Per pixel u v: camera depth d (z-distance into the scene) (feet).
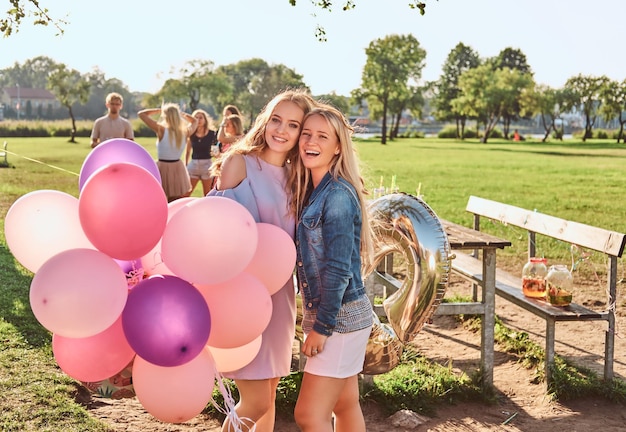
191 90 322.55
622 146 202.39
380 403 15.79
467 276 18.07
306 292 11.52
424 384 16.37
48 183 59.98
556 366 16.79
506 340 20.27
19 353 17.20
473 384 16.62
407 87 281.33
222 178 11.68
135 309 9.18
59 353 9.66
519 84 278.67
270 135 11.42
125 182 9.05
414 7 19.03
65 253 9.15
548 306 17.11
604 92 294.87
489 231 38.70
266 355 11.41
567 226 18.49
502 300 25.38
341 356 11.18
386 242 13.84
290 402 15.21
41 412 14.10
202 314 9.37
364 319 11.39
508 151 159.22
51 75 244.01
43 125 201.36
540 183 72.08
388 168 93.61
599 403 16.24
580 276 28.76
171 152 34.32
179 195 34.83
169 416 9.68
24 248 9.79
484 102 277.44
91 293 8.82
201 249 9.31
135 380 9.74
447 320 22.84
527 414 15.70
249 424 11.44
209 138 38.86
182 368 9.62
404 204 13.55
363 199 11.55
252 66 383.24
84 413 14.35
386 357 13.33
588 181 74.84
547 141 272.31
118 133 37.65
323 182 11.29
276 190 11.65
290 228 11.67
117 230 9.00
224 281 9.77
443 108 340.18
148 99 323.78
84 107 474.08
